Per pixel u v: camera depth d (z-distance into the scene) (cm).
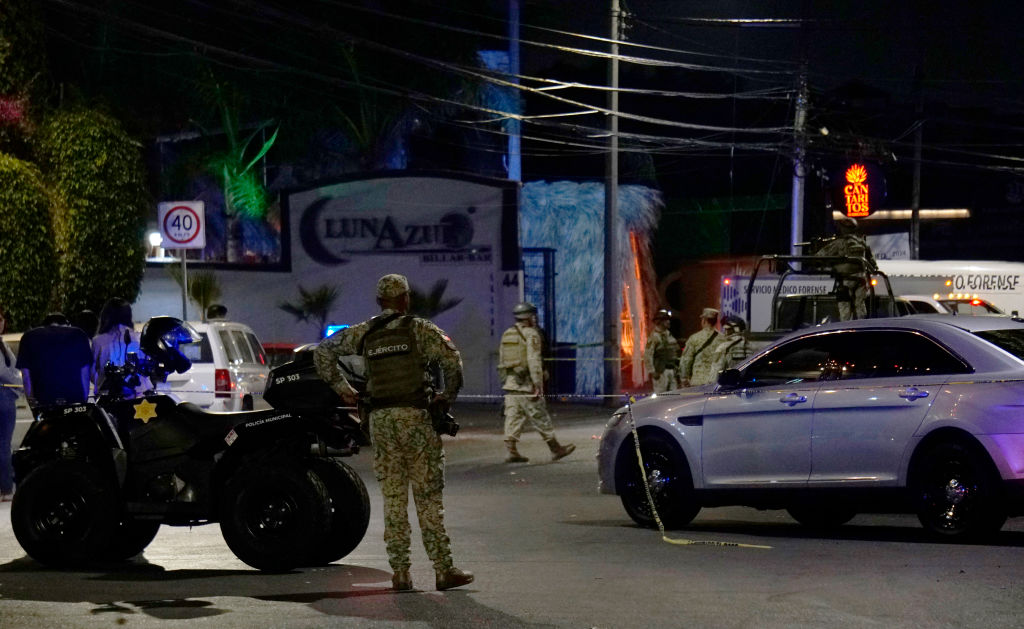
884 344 1353
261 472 1184
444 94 5069
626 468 1522
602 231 4978
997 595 962
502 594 1016
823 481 1347
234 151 4975
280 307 4209
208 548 1399
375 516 1639
